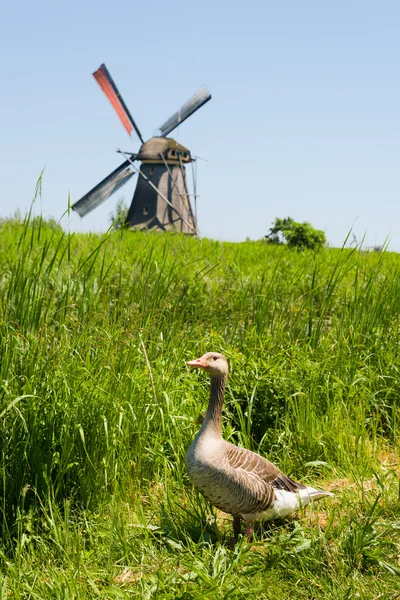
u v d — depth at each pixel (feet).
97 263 39.09
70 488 20.47
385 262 54.24
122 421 21.71
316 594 15.72
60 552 17.85
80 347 24.13
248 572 16.15
